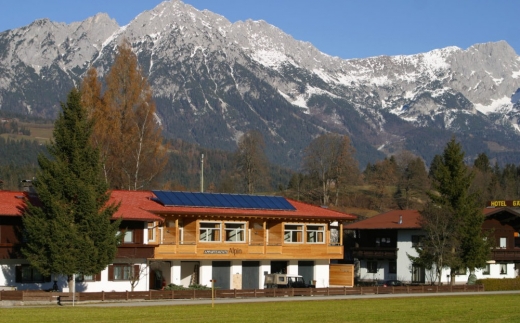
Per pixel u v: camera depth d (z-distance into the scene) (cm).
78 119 6606
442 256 8931
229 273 8281
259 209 8444
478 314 5375
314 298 7094
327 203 16638
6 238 6744
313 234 8875
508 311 5650
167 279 7881
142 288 7462
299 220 8706
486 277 10138
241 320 4694
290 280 8188
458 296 7625
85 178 6425
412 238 10038
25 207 6881
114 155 9225
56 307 5709
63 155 6494
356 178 18075
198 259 7888
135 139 9369
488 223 10212
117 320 4612
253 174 15538
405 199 18625
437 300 6888
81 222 6319
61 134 6506
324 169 16650
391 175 18812
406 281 10038
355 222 11194
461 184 9094
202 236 8038
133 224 7388
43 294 6122
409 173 18888
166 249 7625
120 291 6988
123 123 9388
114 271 7312
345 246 11450
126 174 9331
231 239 8212
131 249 7250
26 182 7500
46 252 6303
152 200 7975
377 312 5447
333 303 6328
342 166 16525
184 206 7906
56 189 6328
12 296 6034
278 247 8475
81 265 6247
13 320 4572
